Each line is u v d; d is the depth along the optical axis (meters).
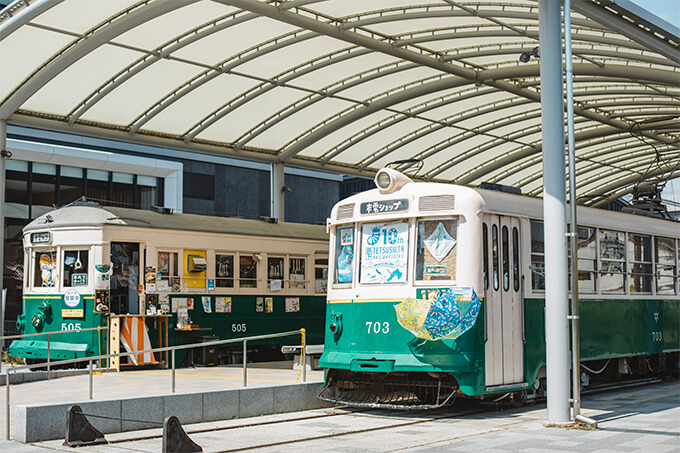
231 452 9.02
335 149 25.08
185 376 15.00
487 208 12.47
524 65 19.70
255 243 20.41
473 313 11.88
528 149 28.38
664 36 15.23
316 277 22.39
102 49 17.27
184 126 21.88
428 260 12.45
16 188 31.69
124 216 17.70
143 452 8.94
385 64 20.09
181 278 18.47
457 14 16.55
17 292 31.48
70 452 9.03
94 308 16.67
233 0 15.33
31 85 17.55
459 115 24.19
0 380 15.54
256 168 41.22
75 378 15.33
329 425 11.38
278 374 15.34
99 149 34.84
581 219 15.01
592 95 22.48
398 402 13.02
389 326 12.53
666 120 25.09
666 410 12.48
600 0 13.72
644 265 17.12
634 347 16.31
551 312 11.04
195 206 38.38
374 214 13.15
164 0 15.13
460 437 10.07
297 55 19.02
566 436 9.68
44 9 14.59
